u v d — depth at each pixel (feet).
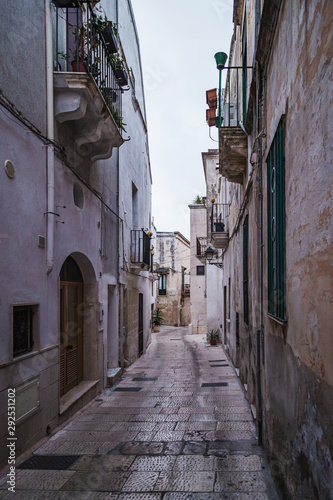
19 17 13.78
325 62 6.47
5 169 12.45
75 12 18.67
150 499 10.20
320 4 6.77
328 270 6.29
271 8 11.37
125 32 33.63
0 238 12.10
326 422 6.23
